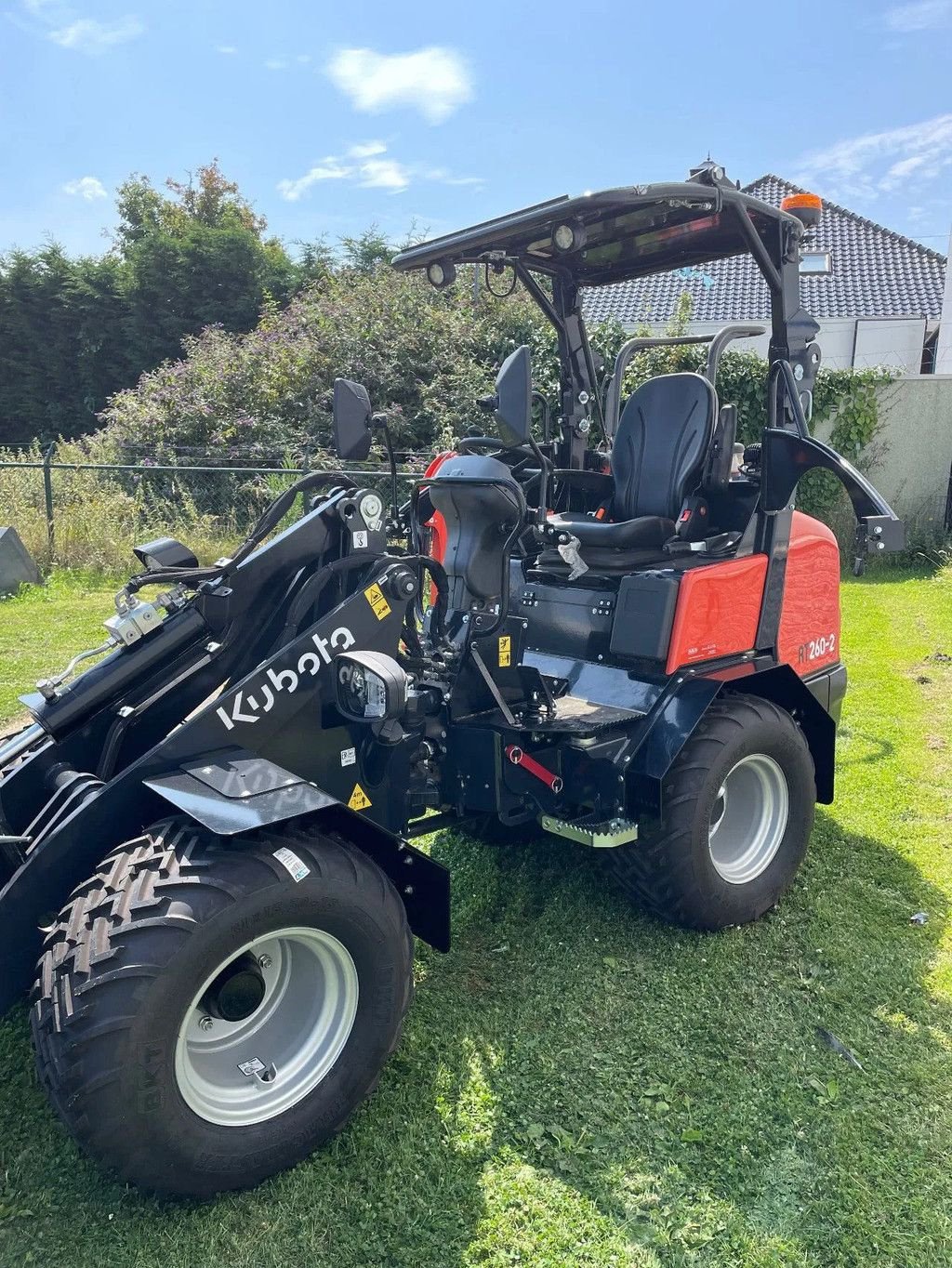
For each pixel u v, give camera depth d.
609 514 4.17
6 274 23.75
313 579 2.79
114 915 2.01
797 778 3.48
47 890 2.26
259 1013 2.36
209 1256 2.02
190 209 31.16
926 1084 2.56
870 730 5.28
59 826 2.28
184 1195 2.11
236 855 2.15
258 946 2.31
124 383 23.62
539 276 4.25
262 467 11.61
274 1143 2.18
